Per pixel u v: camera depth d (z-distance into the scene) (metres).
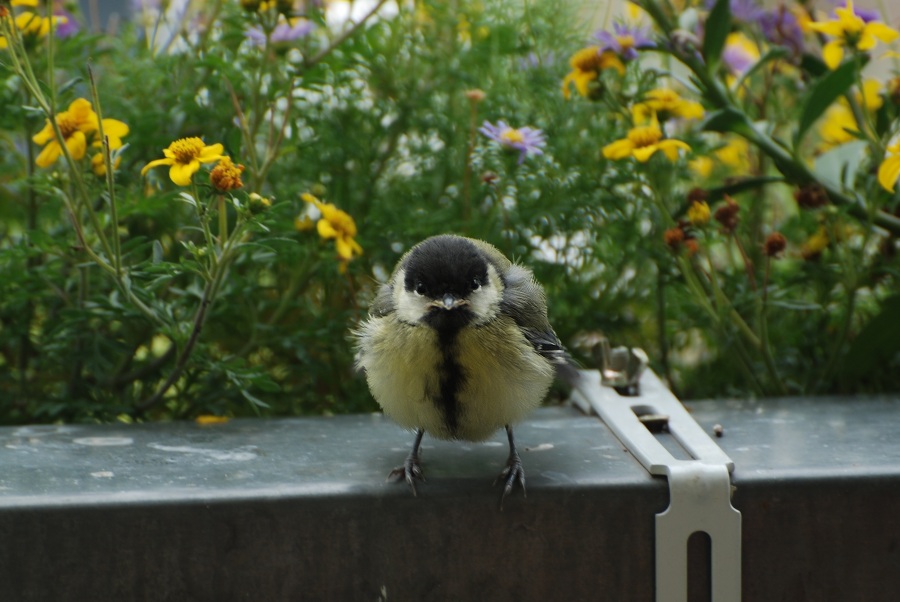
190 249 0.90
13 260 0.94
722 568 0.83
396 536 0.83
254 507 0.82
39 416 0.97
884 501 0.84
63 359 0.94
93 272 0.97
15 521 0.82
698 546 0.84
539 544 0.83
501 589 0.83
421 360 0.87
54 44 0.96
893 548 0.84
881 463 0.85
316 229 0.96
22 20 0.91
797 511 0.84
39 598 0.82
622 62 0.97
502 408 0.87
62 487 0.83
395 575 0.83
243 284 0.95
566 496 0.83
